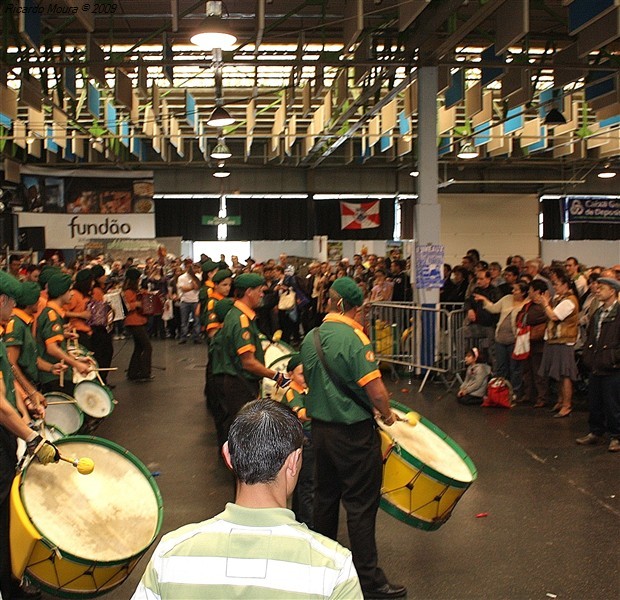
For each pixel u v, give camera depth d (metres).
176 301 22.39
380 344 14.45
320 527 5.04
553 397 12.22
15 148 23.33
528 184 28.67
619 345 8.75
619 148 22.56
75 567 3.85
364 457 4.86
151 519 4.21
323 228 28.06
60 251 25.30
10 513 3.99
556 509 6.87
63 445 4.40
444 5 11.12
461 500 7.16
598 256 28.92
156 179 27.78
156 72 16.58
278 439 2.10
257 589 1.96
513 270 12.10
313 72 17.02
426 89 13.51
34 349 5.57
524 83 13.11
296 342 20.97
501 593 5.14
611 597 5.09
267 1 11.38
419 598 5.06
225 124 12.16
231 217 27.98
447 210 28.64
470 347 12.98
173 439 9.66
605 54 13.23
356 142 25.86
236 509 2.07
